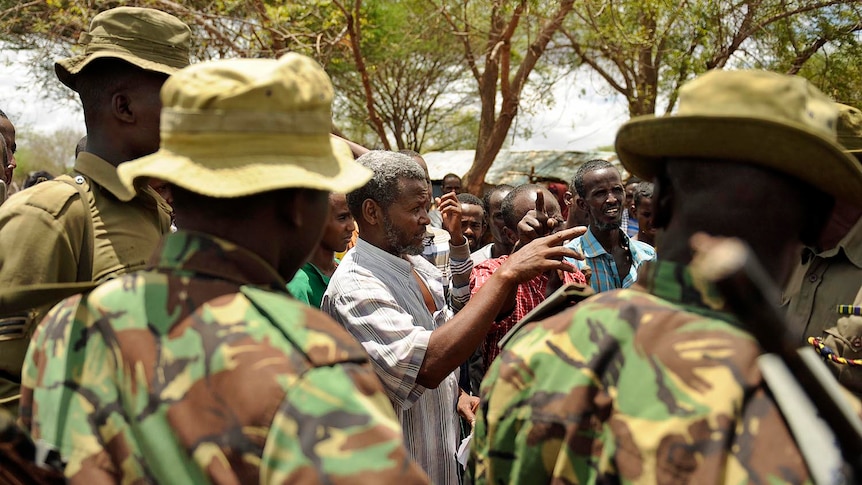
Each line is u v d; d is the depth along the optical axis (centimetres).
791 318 256
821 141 124
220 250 142
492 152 1282
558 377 140
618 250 415
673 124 133
